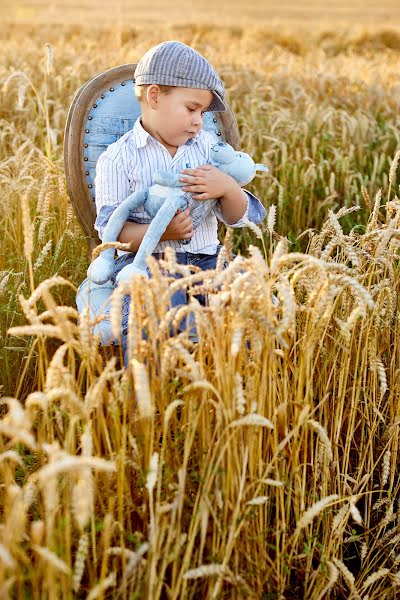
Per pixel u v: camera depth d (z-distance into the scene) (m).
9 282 3.24
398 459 2.51
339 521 2.08
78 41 12.08
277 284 1.93
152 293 1.91
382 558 2.39
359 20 24.55
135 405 2.24
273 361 2.03
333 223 2.38
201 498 1.85
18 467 2.28
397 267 2.65
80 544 1.69
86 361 1.93
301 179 4.88
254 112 5.78
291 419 2.24
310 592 2.18
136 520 2.08
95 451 2.02
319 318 2.08
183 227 2.61
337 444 2.35
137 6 28.53
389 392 2.56
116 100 3.06
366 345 2.29
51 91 6.57
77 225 3.50
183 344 2.01
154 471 1.72
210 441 1.98
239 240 4.14
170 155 2.76
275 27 18.84
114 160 2.74
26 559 1.61
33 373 2.96
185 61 2.57
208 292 2.08
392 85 7.62
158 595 1.79
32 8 25.73
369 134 5.80
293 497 2.18
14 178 3.75
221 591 1.94
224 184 2.65
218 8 29.30
